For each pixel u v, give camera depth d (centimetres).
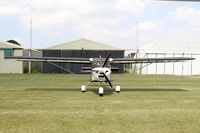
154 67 2970
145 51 3269
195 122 563
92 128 511
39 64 3444
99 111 679
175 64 2972
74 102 822
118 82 1691
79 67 2894
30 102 821
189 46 3222
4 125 534
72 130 497
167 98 925
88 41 2925
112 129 504
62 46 2903
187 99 901
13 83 1548
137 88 1291
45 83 1559
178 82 1708
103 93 1068
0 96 966
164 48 3222
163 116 621
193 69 2972
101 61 1122
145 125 536
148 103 809
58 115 629
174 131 494
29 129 504
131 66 3272
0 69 2805
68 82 1648
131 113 654
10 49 2802
